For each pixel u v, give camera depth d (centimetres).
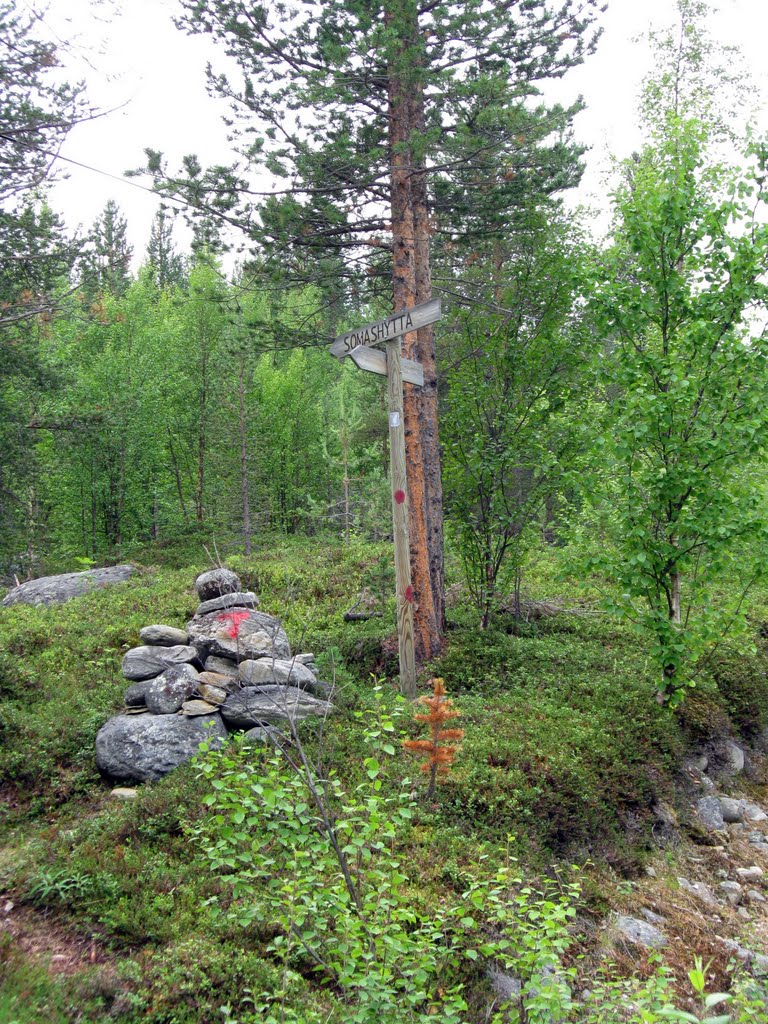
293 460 3638
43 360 1988
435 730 666
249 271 1262
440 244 1495
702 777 909
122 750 726
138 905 537
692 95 2123
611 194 971
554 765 758
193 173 1166
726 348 884
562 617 1305
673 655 888
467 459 1226
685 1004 559
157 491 3256
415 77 1063
